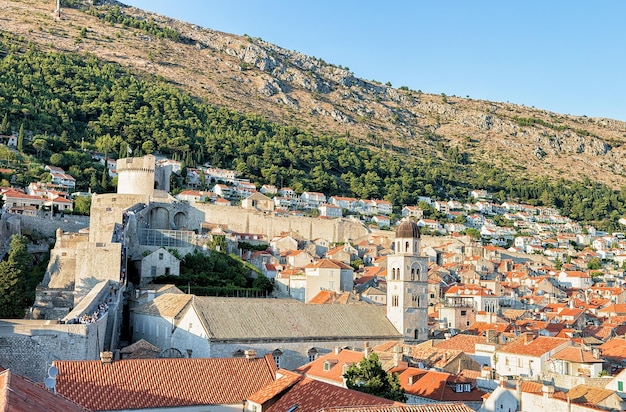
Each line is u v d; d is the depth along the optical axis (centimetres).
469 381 9094
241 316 11762
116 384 7312
